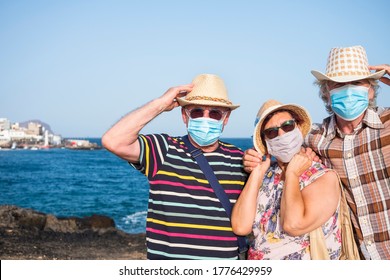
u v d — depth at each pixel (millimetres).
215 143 4328
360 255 4191
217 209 4086
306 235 3805
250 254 4078
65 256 11125
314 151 4402
